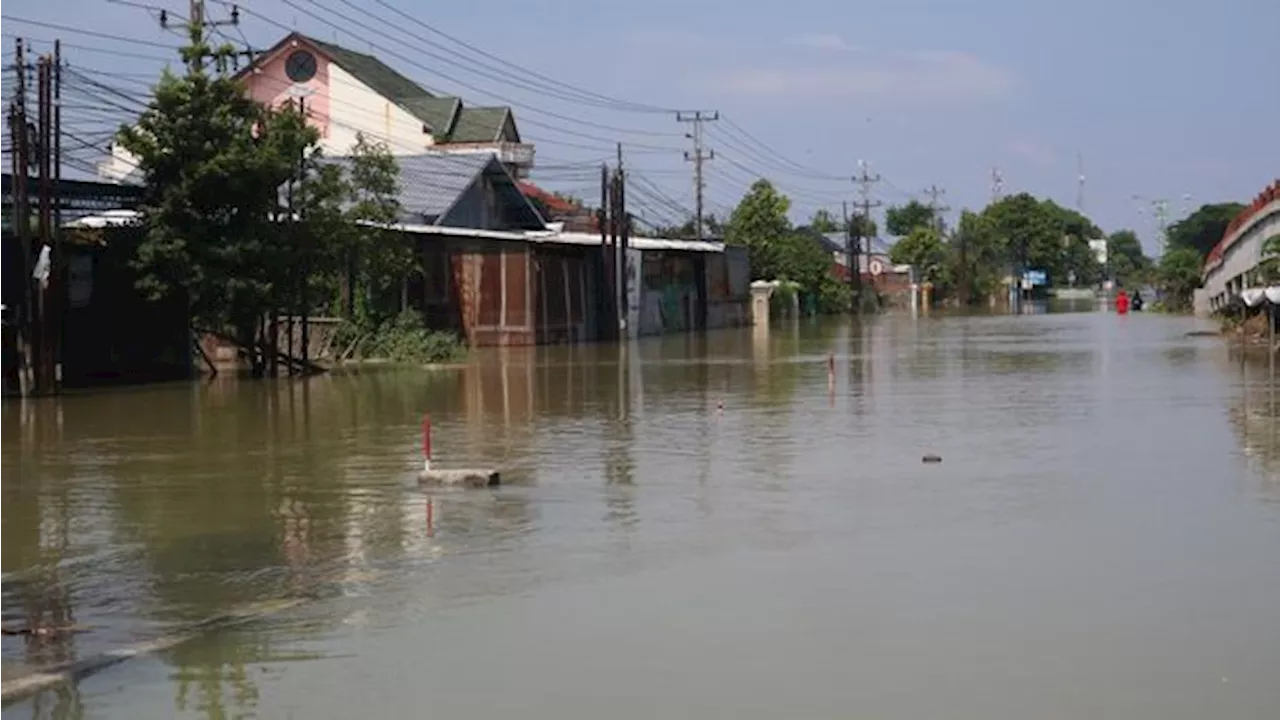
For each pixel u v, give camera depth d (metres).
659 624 10.46
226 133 33.50
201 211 33.75
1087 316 86.31
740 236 90.12
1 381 30.62
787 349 48.09
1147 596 11.05
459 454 19.97
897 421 23.47
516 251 48.69
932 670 9.28
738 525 14.15
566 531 14.00
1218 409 24.64
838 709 8.58
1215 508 14.74
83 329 33.16
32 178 31.30
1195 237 131.50
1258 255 54.31
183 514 15.47
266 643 10.18
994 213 147.25
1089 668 9.28
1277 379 31.03
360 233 39.12
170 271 33.44
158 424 24.69
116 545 13.84
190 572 12.58
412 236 47.53
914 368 37.06
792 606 10.90
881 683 9.04
